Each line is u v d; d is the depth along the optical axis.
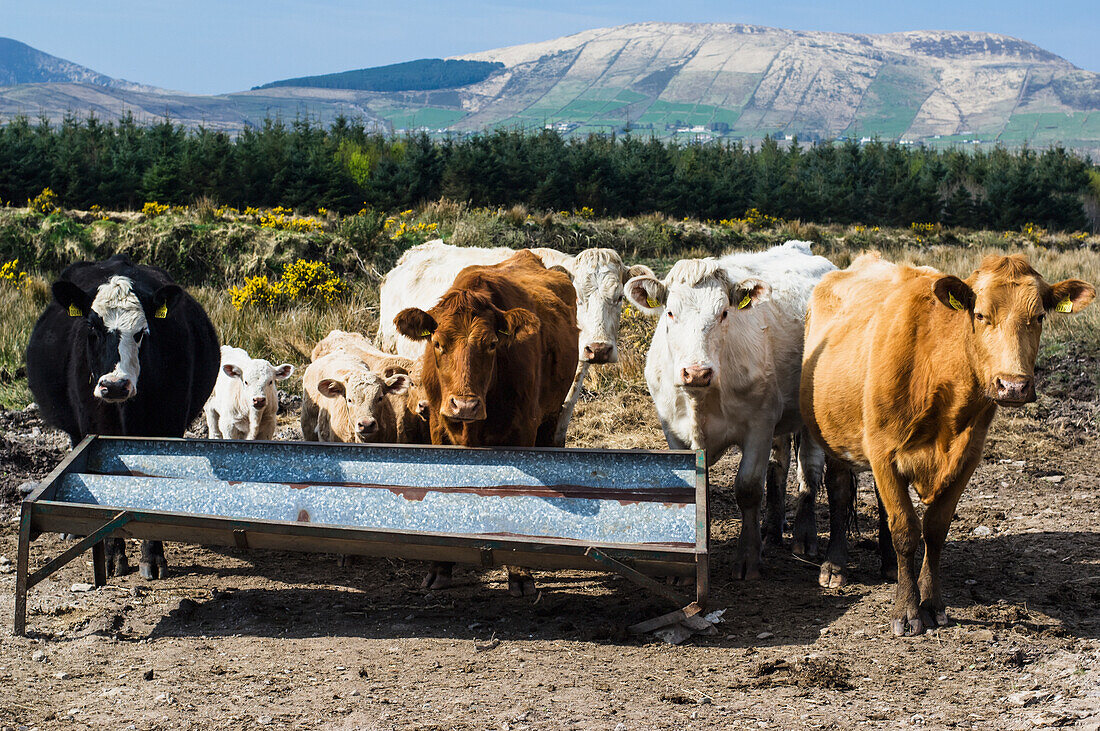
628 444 9.83
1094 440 9.92
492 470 5.83
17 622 5.36
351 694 4.60
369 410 7.51
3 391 10.81
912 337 5.46
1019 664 4.95
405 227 19.47
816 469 7.30
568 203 27.64
